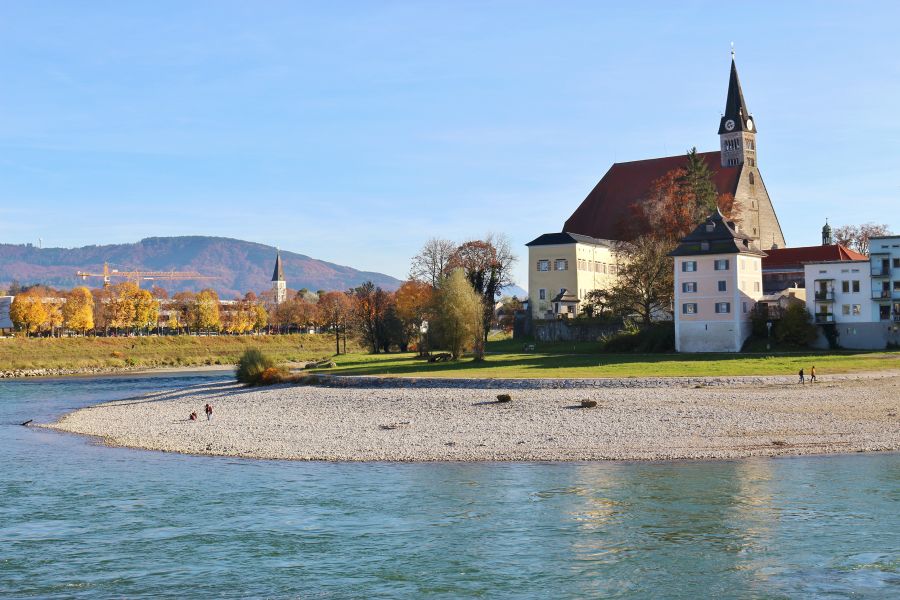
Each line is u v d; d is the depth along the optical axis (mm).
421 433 62344
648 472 48344
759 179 188875
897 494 42156
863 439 56562
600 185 195750
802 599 29438
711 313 116875
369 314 167875
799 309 114875
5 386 129875
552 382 81688
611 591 30375
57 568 33656
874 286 113312
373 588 31031
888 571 31844
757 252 121375
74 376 153750
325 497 43812
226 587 31375
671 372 87250
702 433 59438
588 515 39469
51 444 63531
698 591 30250
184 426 70750
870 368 88625
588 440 57875
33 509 42438
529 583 31219
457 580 31625
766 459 51406
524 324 155375
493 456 53594
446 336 114312
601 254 161000
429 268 166375
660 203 151625
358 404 77938
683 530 36906
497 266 157125
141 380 136750
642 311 131500
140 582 32031
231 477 49375
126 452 59031
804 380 81312
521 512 40188
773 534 36125
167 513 41344
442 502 42312
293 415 74188
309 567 33281
